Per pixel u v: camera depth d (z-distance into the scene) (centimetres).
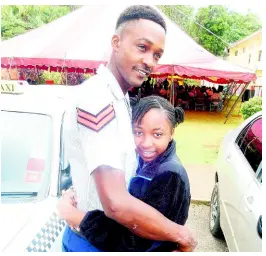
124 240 118
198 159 540
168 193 114
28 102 211
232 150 277
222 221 261
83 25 710
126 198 98
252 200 194
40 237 149
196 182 429
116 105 107
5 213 159
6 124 195
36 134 193
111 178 98
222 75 688
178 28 749
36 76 813
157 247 115
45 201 168
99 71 113
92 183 117
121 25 110
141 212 98
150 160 118
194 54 696
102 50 655
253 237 179
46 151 187
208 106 1062
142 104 118
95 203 120
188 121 885
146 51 108
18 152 187
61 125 194
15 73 671
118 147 102
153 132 117
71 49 662
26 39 715
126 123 108
